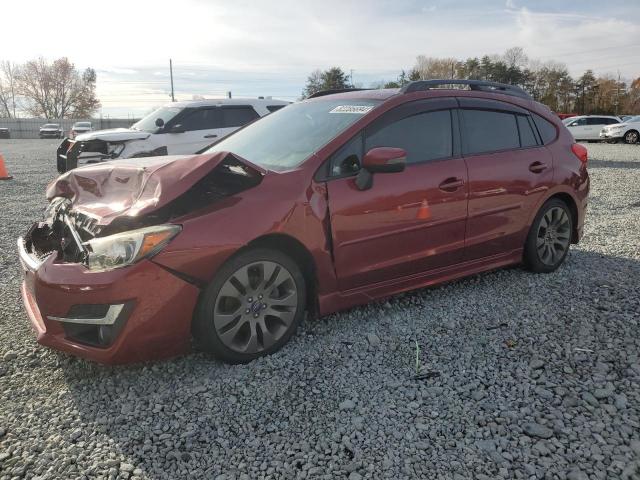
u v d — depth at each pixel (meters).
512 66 80.00
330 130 3.65
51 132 53.25
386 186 3.52
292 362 3.12
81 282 2.73
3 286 4.56
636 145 26.16
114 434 2.47
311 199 3.23
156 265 2.75
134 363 3.00
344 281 3.45
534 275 4.61
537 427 2.46
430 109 3.92
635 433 2.41
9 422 2.56
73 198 3.36
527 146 4.47
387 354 3.21
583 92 83.38
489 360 3.12
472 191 3.96
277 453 2.33
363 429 2.48
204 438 2.43
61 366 3.11
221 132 10.48
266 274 3.10
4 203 8.97
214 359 3.14
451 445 2.36
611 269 4.75
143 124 10.68
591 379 2.88
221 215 2.95
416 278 3.83
